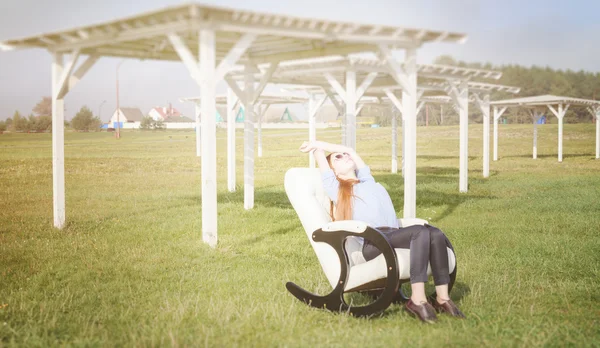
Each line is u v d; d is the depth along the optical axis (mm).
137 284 4906
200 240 6812
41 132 70562
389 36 6293
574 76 78875
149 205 10234
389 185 13609
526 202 10438
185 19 5461
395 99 10633
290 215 8984
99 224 8133
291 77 10641
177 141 41188
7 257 5992
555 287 4766
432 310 3709
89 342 3391
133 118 109188
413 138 7523
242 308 4098
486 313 3908
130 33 6004
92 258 5898
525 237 7086
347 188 4312
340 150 4543
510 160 23375
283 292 4562
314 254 6199
